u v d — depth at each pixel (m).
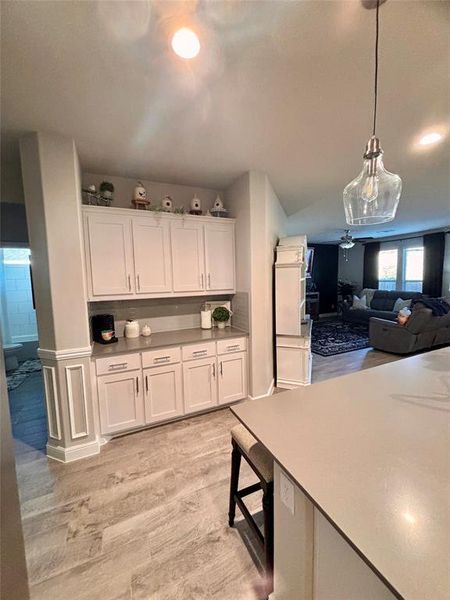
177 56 1.27
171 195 3.03
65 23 1.09
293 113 1.77
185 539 1.45
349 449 0.91
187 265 2.79
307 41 1.20
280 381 3.36
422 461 0.85
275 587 1.08
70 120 1.79
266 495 1.12
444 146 2.32
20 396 3.37
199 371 2.67
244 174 2.78
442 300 5.35
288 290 3.17
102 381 2.26
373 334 5.04
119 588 1.23
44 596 1.20
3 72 1.35
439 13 1.08
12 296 4.96
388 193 1.42
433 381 1.51
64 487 1.84
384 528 0.62
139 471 1.98
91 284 2.37
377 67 1.28
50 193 1.95
